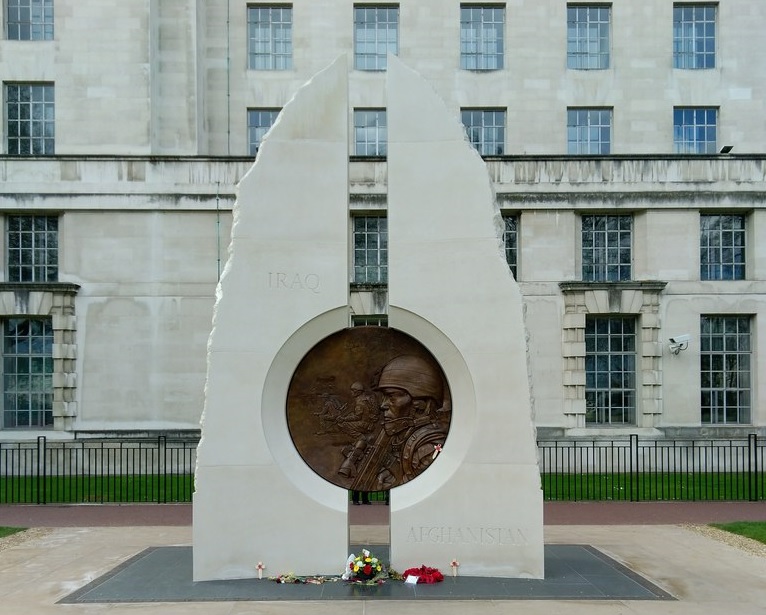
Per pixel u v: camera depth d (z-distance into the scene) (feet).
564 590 30.01
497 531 31.48
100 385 78.89
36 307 78.28
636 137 91.50
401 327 32.40
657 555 38.01
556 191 81.30
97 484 67.77
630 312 80.59
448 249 32.14
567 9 92.27
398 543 31.58
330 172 32.58
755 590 30.99
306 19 91.04
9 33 85.46
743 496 59.00
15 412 80.64
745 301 81.15
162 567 34.60
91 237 79.71
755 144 92.22
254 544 31.58
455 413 32.32
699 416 80.38
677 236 81.41
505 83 91.20
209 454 31.71
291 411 32.60
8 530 46.06
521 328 31.73
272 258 32.30
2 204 79.30
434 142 32.50
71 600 28.91
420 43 91.04
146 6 83.87
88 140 83.25
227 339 32.09
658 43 91.86
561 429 79.61
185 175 80.07
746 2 92.32
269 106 90.74
